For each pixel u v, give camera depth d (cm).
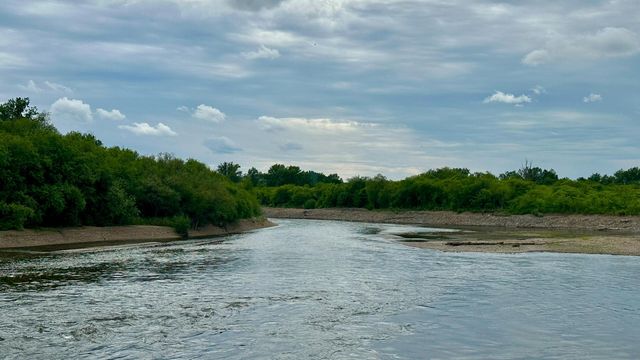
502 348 2106
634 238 7925
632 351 2078
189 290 3256
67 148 7181
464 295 3177
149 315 2561
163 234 8225
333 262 4791
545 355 2022
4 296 2967
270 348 2055
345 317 2589
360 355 1986
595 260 5075
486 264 4706
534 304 2923
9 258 4828
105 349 1997
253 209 12506
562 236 8762
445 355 2008
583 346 2141
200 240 7625
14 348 1984
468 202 16550
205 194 9612
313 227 12381
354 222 16200
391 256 5356
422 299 3048
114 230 7619
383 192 19062
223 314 2611
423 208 17762
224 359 1911
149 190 9131
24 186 6538
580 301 3011
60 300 2877
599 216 12781
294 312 2681
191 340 2145
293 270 4219
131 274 3897
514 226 13250
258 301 2944
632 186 16062
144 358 1902
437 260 5009
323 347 2078
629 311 2758
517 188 16100
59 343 2059
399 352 2034
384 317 2598
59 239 6662
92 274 3859
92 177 7394
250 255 5350
